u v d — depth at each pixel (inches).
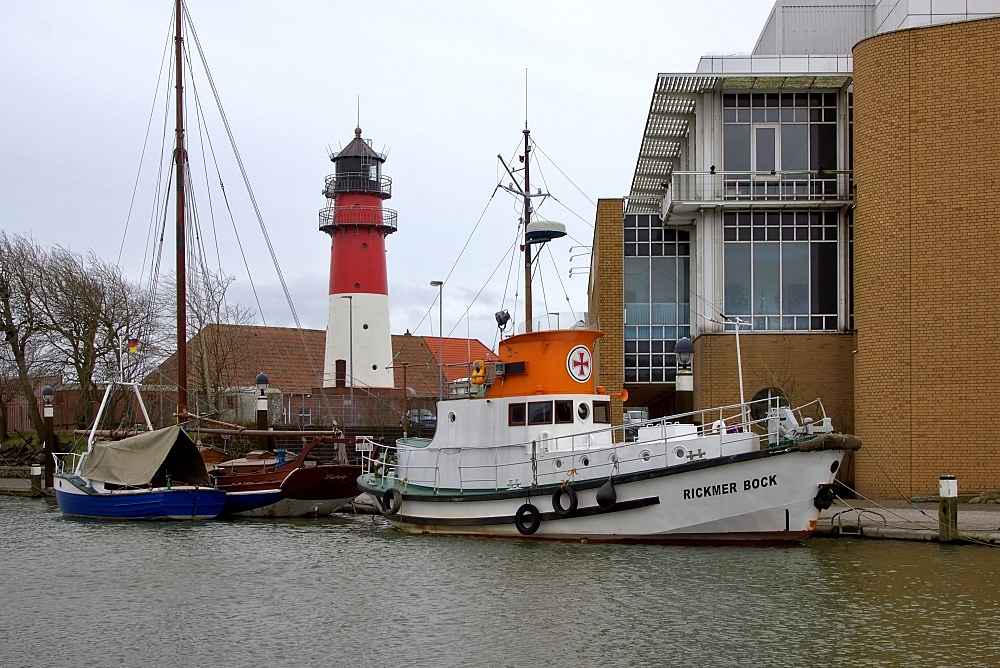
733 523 1021.8
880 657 668.7
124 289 2480.3
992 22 1327.5
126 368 2378.2
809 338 1521.9
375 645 721.6
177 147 1815.9
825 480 999.6
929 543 1051.3
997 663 653.9
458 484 1197.7
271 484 1471.5
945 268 1338.6
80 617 816.9
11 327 2352.4
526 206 1338.6
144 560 1075.3
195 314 2459.4
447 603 838.5
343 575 970.1
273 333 3006.9
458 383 1237.1
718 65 1520.7
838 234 1545.3
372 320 2539.4
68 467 1962.4
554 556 1010.7
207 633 762.8
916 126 1359.5
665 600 825.5
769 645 698.8
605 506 1042.7
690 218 1627.7
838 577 893.8
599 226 1601.9
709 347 1534.2
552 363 1156.5
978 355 1318.9
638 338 1686.8
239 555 1099.3
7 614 829.8
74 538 1248.2
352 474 1486.2
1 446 2512.3
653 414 2246.6
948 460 1322.6
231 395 2434.8
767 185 1551.4
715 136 1561.3
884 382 1360.7
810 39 1689.2
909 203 1358.3
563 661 675.4
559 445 1141.1
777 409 1041.5
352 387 2331.4
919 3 1519.4
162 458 1450.5
